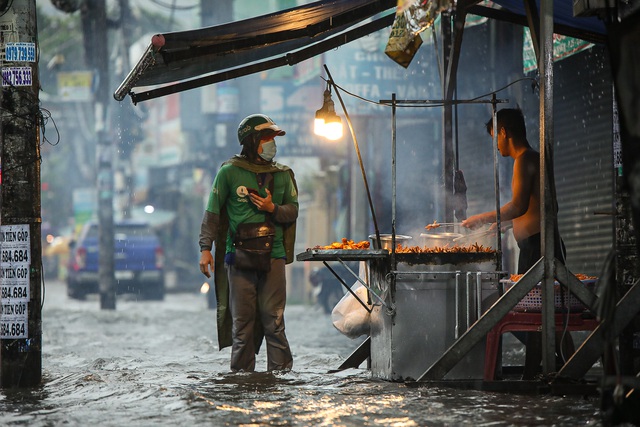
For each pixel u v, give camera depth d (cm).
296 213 1195
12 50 1126
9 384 1115
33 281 1129
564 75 1905
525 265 1143
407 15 1036
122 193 5516
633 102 809
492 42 2012
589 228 1848
